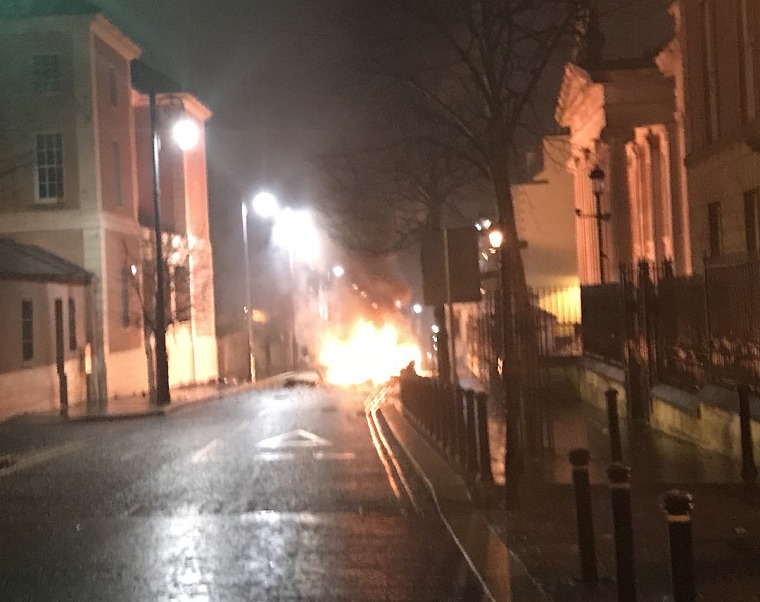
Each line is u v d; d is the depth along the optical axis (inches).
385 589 338.6
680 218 1285.7
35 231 1514.5
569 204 1918.1
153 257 1619.1
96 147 1517.0
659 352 784.9
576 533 399.2
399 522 458.6
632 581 277.4
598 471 556.1
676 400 713.0
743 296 594.6
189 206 2003.0
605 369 956.6
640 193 1393.9
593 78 1355.8
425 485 557.3
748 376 587.8
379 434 860.6
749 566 324.8
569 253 1913.1
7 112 1513.3
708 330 648.4
